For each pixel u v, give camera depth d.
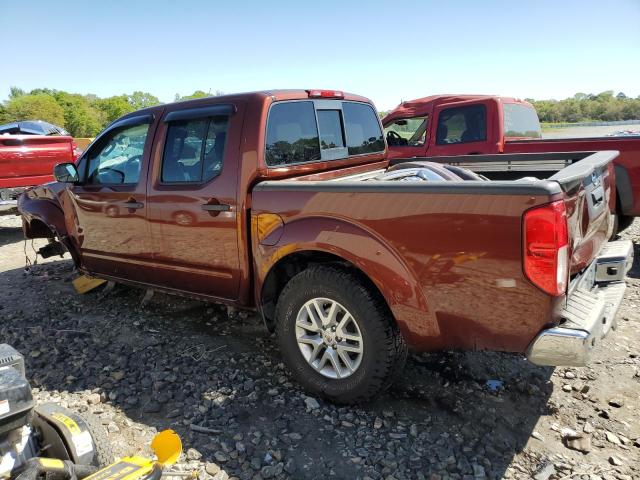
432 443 2.87
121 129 4.34
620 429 2.97
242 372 3.70
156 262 4.19
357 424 3.05
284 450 2.83
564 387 3.40
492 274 2.56
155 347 4.14
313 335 3.31
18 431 2.13
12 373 2.08
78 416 2.45
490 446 2.84
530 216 2.41
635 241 7.09
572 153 4.28
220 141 3.65
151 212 4.05
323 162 4.10
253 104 3.54
